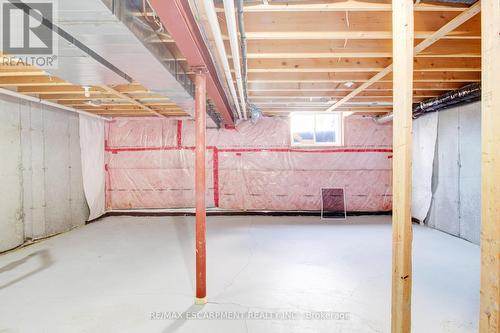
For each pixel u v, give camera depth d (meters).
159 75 2.50
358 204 5.98
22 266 3.22
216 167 6.10
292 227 4.95
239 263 3.23
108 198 6.13
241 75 2.93
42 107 4.49
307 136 6.18
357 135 5.98
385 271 3.00
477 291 2.52
